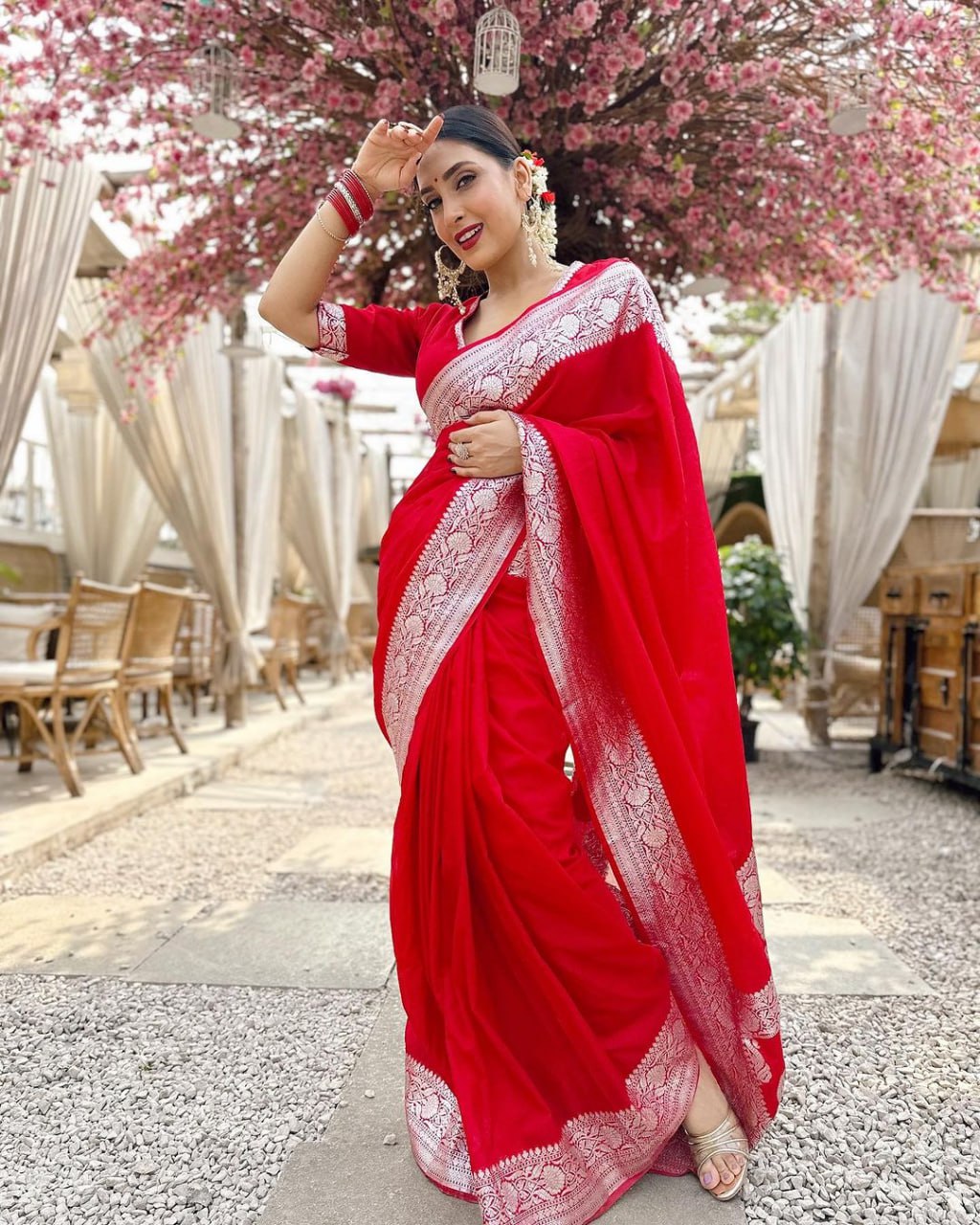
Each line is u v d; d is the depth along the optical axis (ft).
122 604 15.65
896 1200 4.97
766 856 12.19
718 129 10.03
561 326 5.35
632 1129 4.92
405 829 5.20
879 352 19.89
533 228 5.65
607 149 9.96
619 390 5.49
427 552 5.27
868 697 21.71
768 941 9.01
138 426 21.12
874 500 20.11
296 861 11.91
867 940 9.04
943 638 15.72
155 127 10.57
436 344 5.63
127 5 8.93
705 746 5.23
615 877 5.22
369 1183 5.11
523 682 5.12
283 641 29.30
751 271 11.06
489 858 4.89
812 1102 5.99
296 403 32.99
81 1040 6.93
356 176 5.57
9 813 13.30
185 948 8.79
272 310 5.82
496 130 5.49
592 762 5.18
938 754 15.89
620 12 8.88
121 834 13.51
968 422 27.32
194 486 22.22
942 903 10.25
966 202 10.39
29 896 10.52
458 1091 4.86
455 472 5.38
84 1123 5.79
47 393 30.73
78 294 18.30
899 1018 7.30
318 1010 7.43
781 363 22.07
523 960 4.91
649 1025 4.98
